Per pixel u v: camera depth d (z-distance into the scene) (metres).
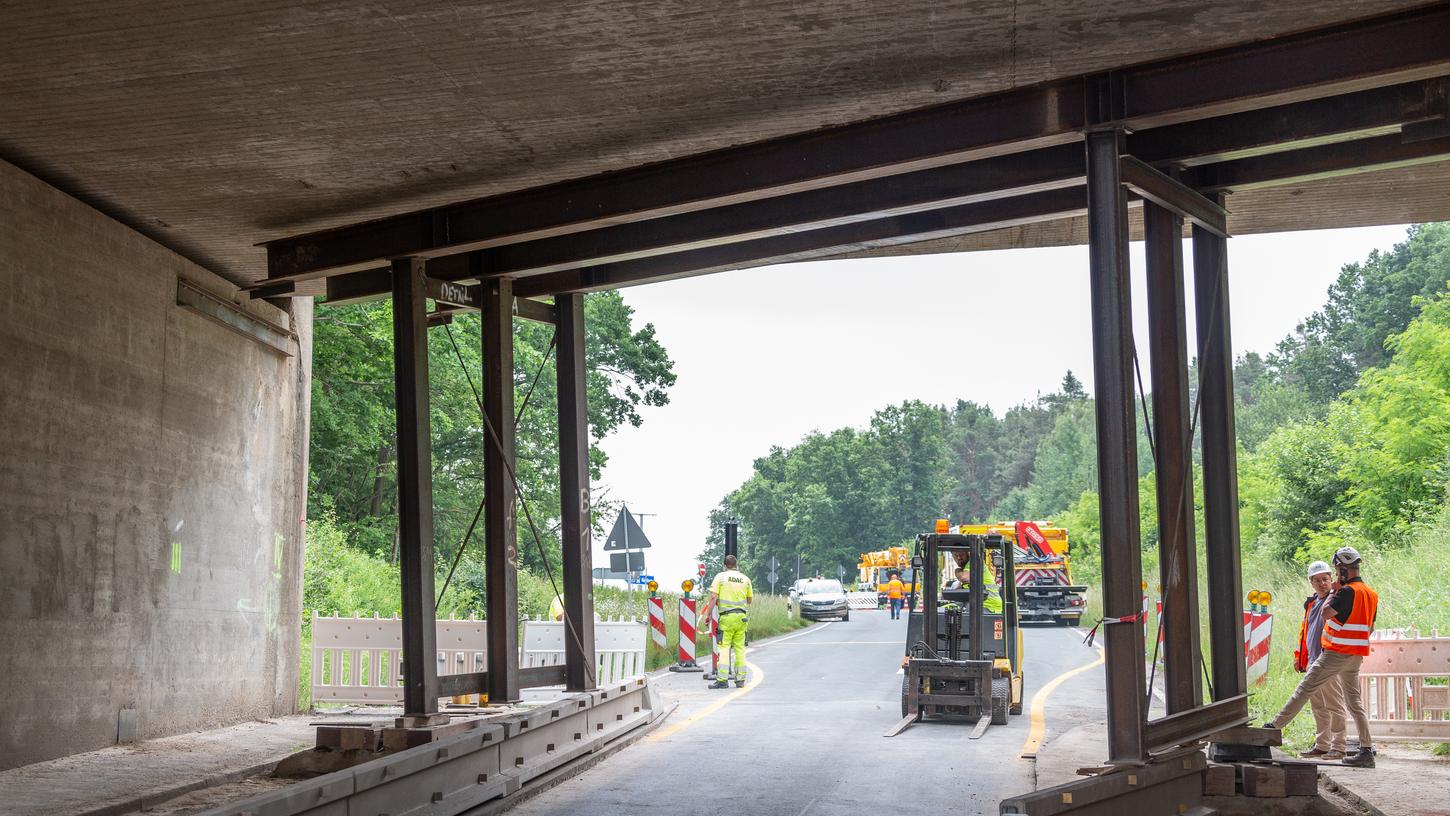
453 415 34.94
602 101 10.12
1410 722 13.48
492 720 11.98
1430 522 27.47
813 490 147.12
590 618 14.63
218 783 10.77
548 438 41.91
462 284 14.30
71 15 8.23
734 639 20.89
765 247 13.89
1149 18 8.65
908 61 9.41
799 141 11.03
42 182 11.51
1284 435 39.00
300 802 7.16
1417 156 10.30
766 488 161.00
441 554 35.03
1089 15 8.59
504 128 10.71
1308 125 9.69
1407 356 32.56
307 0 8.10
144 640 13.09
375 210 13.07
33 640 11.20
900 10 8.48
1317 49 8.88
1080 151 10.69
